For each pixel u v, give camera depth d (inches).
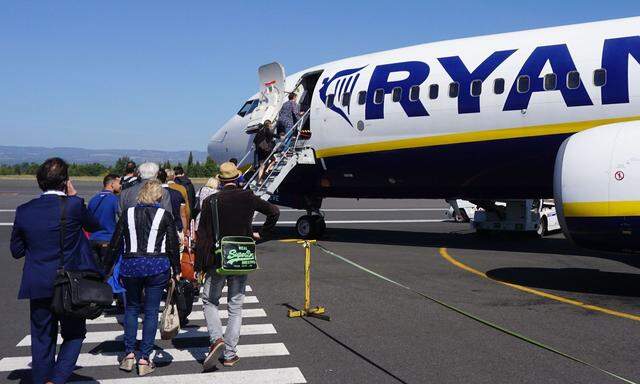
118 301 361.1
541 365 245.9
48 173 215.0
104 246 332.2
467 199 674.8
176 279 255.9
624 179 375.2
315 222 767.1
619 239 381.7
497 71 570.6
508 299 379.2
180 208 356.2
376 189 717.3
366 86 667.4
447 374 235.6
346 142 685.9
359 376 234.2
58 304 200.7
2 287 429.7
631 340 283.6
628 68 501.0
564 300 375.6
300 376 235.3
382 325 314.2
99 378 236.8
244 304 367.2
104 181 357.4
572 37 545.0
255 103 831.7
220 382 229.9
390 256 585.3
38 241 207.3
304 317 333.7
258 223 983.0
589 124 518.0
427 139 614.5
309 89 786.8
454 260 556.4
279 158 713.0
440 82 606.5
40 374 207.3
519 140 555.5
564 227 410.9
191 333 305.0
